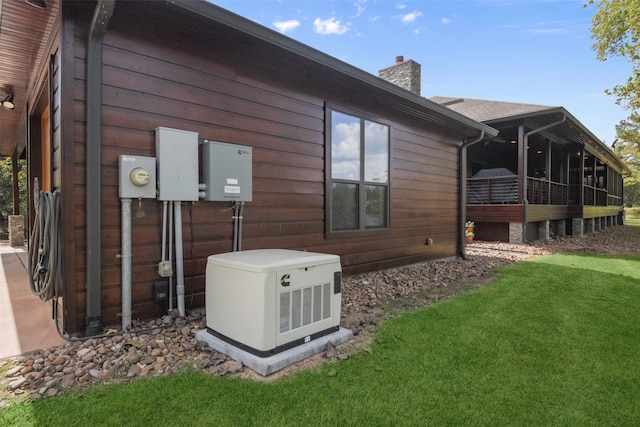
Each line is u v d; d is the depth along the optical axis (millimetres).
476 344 2777
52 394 1912
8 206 15750
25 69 4117
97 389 1975
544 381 2215
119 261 2896
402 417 1813
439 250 6812
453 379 2217
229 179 3424
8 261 6191
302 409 1853
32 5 2775
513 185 9789
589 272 5828
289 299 2422
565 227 13766
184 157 3100
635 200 37812
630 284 4969
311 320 2580
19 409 1771
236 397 1934
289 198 4207
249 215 3799
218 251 3529
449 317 3439
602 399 2025
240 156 3500
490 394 2051
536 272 5820
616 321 3373
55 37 3064
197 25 3115
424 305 3918
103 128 2791
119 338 2654
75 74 2676
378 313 3559
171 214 3125
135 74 2965
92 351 2416
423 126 6359
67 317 2646
